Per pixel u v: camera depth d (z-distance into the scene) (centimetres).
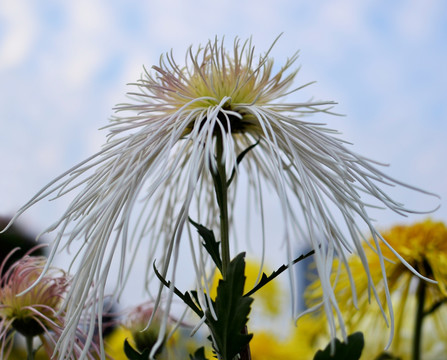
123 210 33
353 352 31
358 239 33
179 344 48
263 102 38
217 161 36
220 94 37
